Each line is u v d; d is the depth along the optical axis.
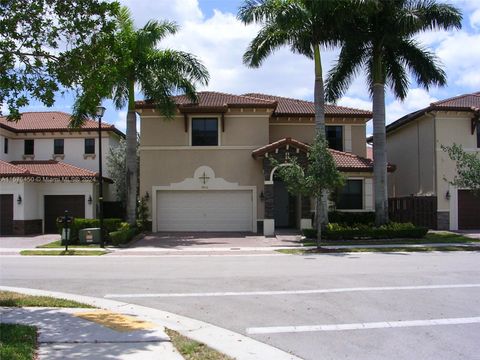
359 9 21.05
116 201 33.06
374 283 11.34
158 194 27.11
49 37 9.02
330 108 30.02
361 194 26.52
